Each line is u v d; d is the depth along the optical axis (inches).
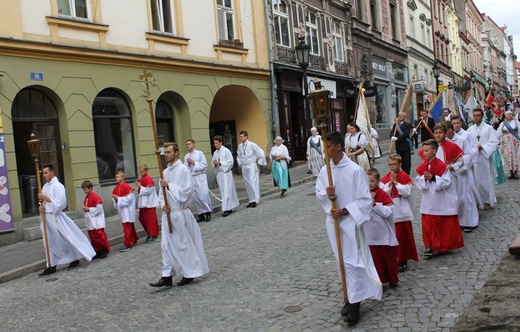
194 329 206.7
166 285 270.2
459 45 2251.5
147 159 588.1
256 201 536.7
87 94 521.0
